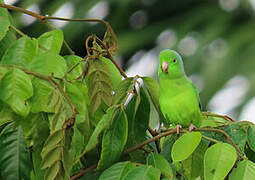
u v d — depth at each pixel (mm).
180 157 3885
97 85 3934
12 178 3932
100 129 3904
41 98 3912
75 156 3924
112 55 4004
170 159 3998
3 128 3961
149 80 3949
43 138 3934
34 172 3949
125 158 3963
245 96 6297
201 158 3949
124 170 3900
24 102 3893
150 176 3883
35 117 3930
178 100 4148
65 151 3881
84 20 3979
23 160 3938
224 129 3979
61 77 3926
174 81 4152
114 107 3918
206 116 4152
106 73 3938
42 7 6152
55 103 3900
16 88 3895
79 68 3971
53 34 3977
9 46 3955
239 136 3969
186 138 3896
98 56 3943
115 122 3916
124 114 3916
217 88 6418
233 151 3885
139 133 3967
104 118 3910
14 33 3992
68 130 3885
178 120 4168
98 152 3965
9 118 3924
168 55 4156
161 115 4070
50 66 3928
